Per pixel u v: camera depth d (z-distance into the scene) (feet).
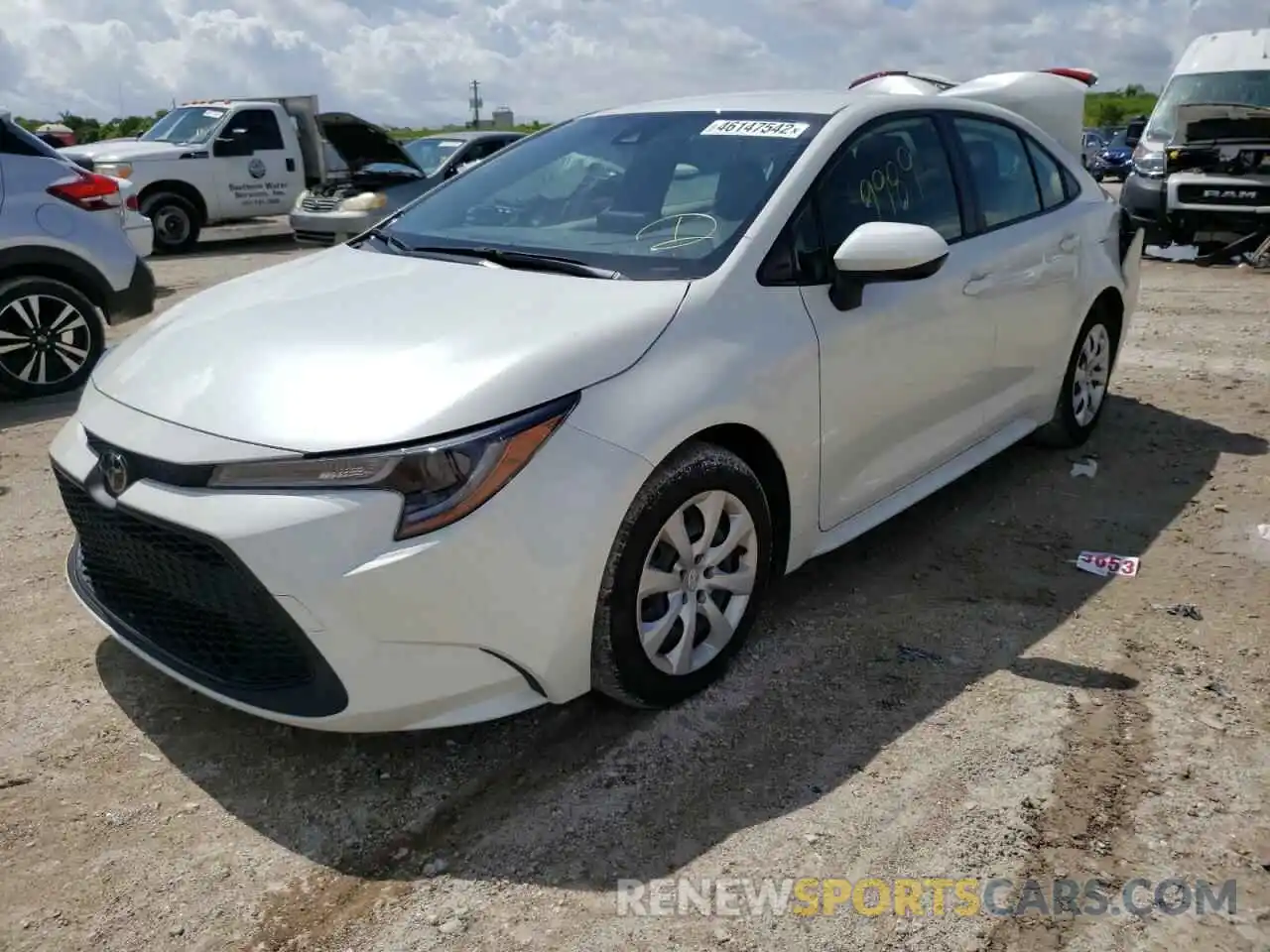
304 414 8.36
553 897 7.79
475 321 9.37
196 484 8.32
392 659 8.17
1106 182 94.79
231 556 8.03
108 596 9.83
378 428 8.11
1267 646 11.00
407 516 8.01
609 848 8.28
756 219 10.70
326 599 7.93
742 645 10.54
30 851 8.30
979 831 8.34
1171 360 22.61
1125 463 16.51
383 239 12.50
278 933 7.52
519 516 8.26
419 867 8.14
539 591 8.41
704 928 7.47
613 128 13.07
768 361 10.00
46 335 21.33
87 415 9.63
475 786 9.04
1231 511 14.55
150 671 10.83
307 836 8.49
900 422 12.08
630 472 8.74
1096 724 9.67
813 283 10.81
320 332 9.45
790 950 7.27
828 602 12.10
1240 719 9.71
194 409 8.77
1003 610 11.87
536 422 8.41
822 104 12.52
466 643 8.32
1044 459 16.71
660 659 9.58
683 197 11.40
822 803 8.71
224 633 8.66
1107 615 11.72
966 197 13.55
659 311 9.55
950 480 13.35
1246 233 35.60
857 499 11.69
